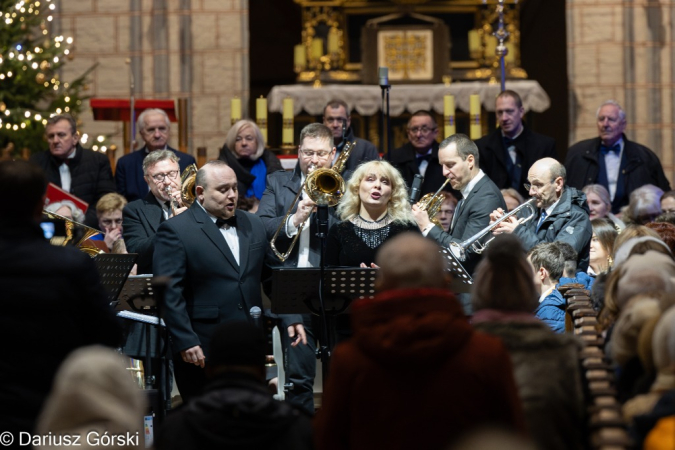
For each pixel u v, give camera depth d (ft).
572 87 62.64
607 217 39.50
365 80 64.85
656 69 62.39
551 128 70.69
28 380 18.44
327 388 16.16
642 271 20.45
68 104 57.16
